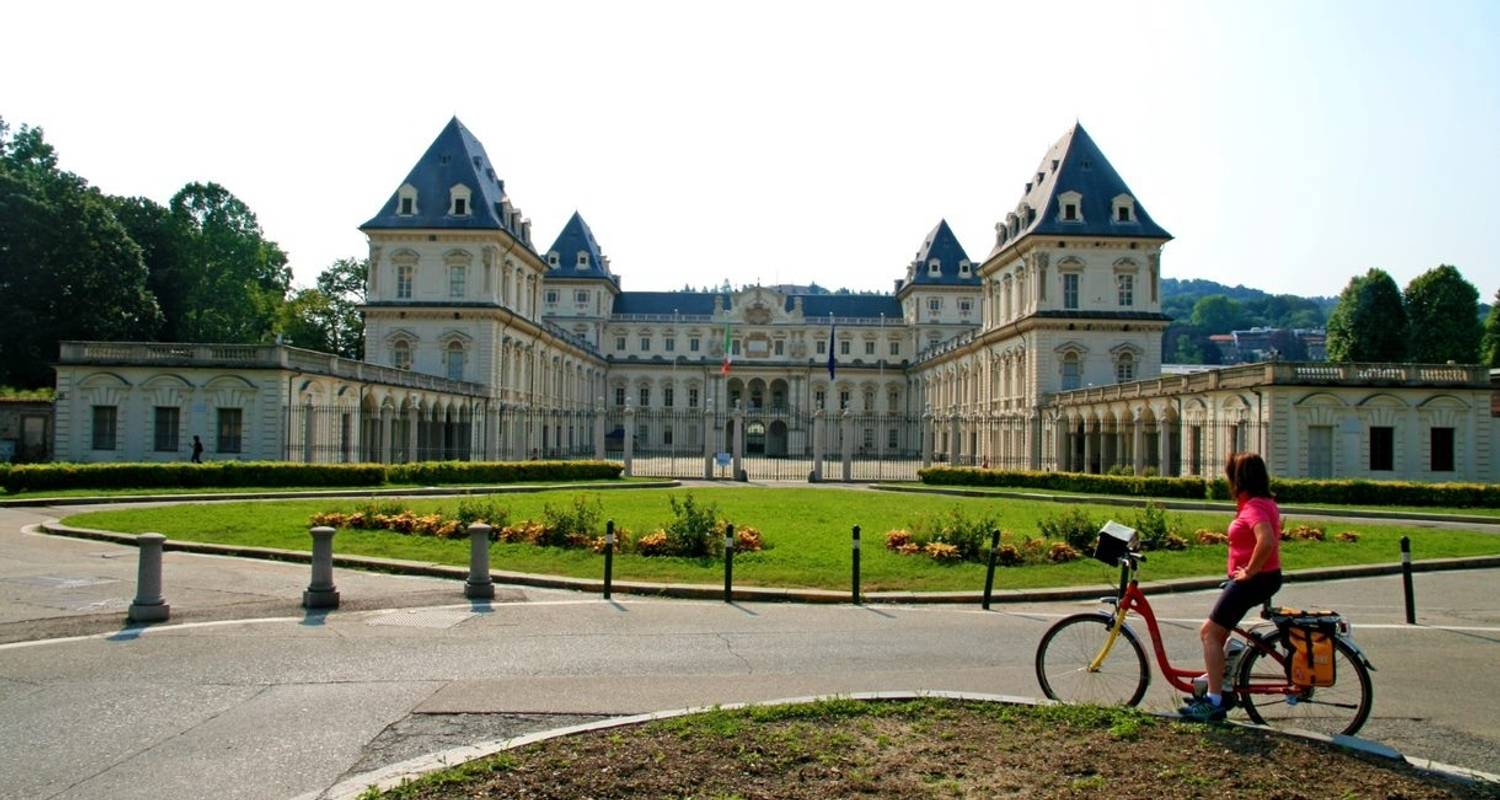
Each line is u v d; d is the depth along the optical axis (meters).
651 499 34.50
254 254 76.44
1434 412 42.34
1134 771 7.38
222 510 26.64
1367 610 16.34
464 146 69.81
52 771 7.93
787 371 117.06
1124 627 9.45
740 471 53.06
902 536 21.23
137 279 63.31
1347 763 7.60
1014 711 8.85
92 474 34.34
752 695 10.28
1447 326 74.38
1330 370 42.25
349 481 38.88
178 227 71.50
